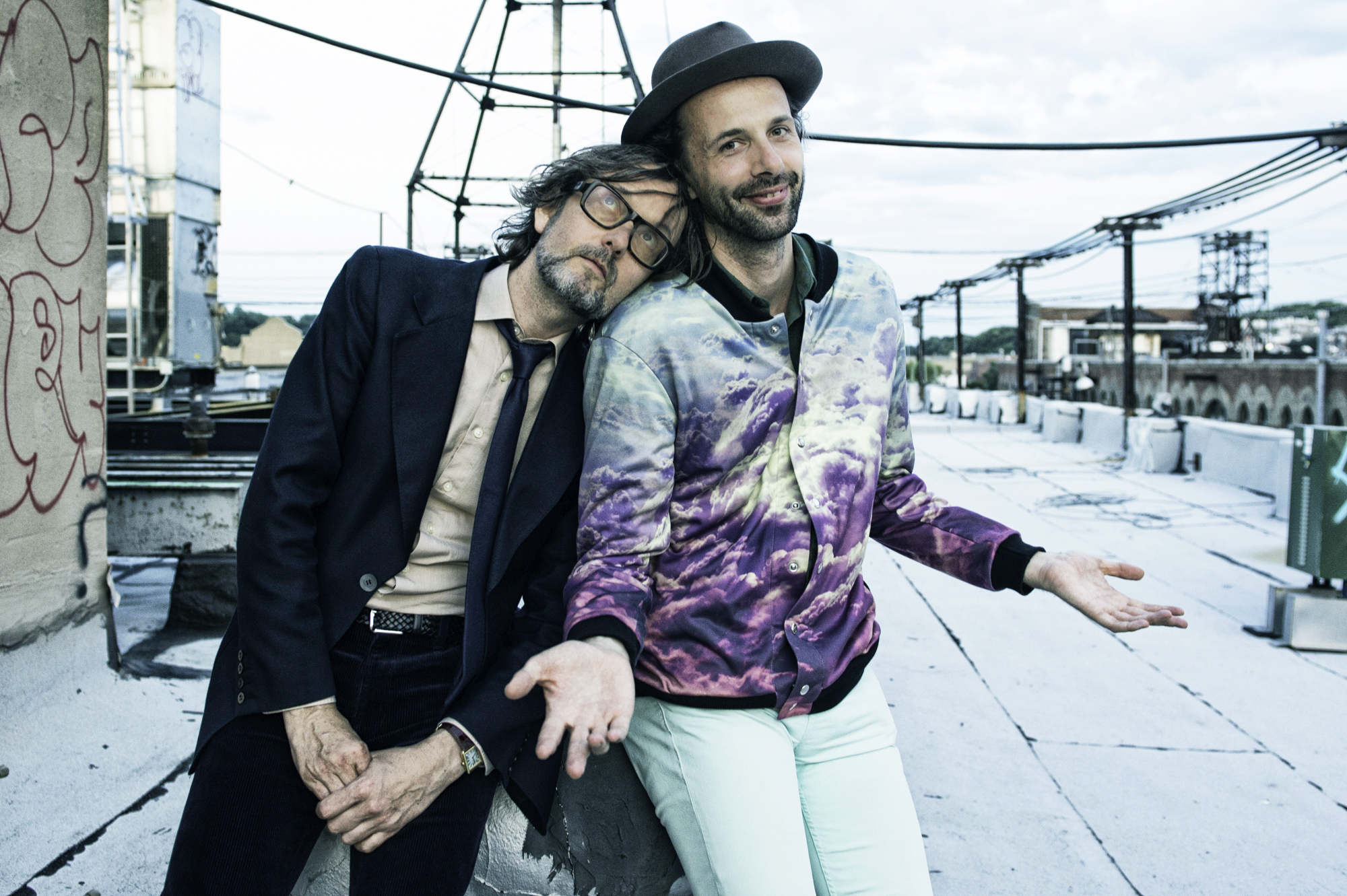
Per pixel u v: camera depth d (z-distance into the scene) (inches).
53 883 80.3
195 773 54.0
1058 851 100.3
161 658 138.0
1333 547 173.5
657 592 57.4
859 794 57.8
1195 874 96.6
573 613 51.4
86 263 115.5
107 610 119.5
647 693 56.9
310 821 53.7
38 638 107.5
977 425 796.6
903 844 56.6
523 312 58.2
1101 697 148.3
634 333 55.1
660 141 58.5
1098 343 2667.3
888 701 145.3
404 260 59.9
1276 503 322.3
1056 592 61.7
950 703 144.8
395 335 56.8
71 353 113.1
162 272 679.1
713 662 55.6
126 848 86.7
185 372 605.0
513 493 57.2
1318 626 174.1
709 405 55.7
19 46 103.7
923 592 215.9
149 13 669.3
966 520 66.6
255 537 53.4
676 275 57.7
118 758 103.0
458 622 58.7
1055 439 630.5
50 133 109.3
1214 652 172.9
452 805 53.5
